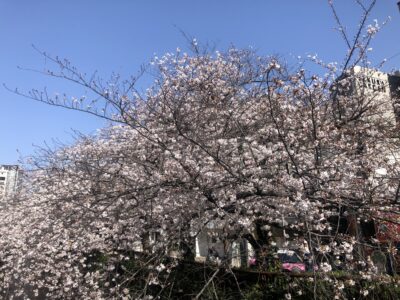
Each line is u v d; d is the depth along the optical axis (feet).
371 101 26.96
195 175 21.12
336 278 19.61
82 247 27.86
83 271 29.48
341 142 22.79
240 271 24.07
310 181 20.31
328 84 24.84
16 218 38.93
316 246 18.67
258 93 28.71
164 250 21.94
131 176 25.41
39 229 31.89
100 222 25.81
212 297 21.80
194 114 26.48
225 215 21.90
